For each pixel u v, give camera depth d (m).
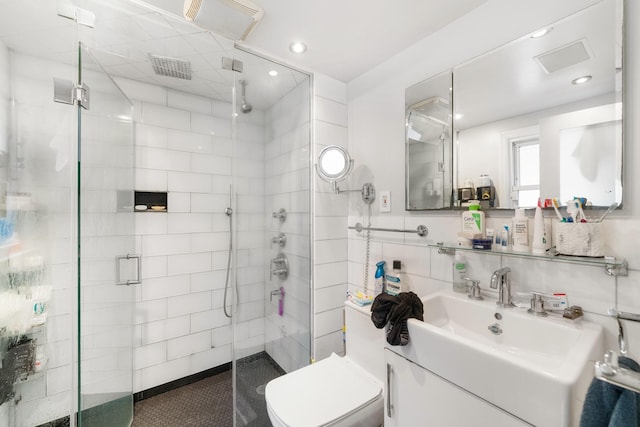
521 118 1.02
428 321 1.10
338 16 1.22
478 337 1.04
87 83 1.04
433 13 1.20
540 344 0.88
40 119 1.34
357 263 1.77
